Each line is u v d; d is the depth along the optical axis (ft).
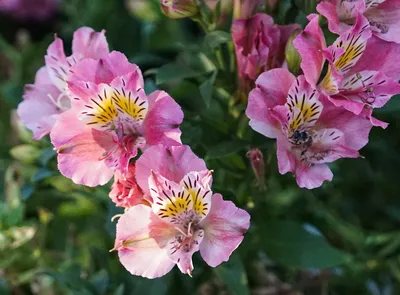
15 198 1.15
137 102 0.85
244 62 0.95
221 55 1.01
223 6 0.97
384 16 0.94
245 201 1.07
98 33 0.94
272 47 0.93
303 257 1.05
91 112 0.87
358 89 0.90
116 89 0.85
